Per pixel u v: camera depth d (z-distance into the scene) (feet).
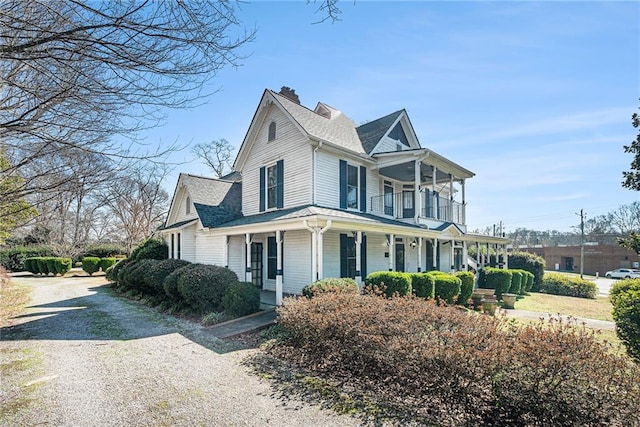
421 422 12.05
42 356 20.17
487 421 11.78
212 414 12.92
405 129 55.01
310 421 12.28
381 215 48.01
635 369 10.98
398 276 30.30
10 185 13.61
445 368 12.47
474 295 40.78
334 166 40.86
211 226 44.57
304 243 39.70
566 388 10.33
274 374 17.03
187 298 30.99
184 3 9.64
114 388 15.44
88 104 10.90
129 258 59.21
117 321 29.76
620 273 129.18
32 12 9.14
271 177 44.34
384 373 14.93
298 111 42.88
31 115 11.53
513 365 11.32
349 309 17.90
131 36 9.46
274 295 40.68
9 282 62.28
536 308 43.55
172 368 18.01
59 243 77.71
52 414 13.05
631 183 30.32
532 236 226.99
